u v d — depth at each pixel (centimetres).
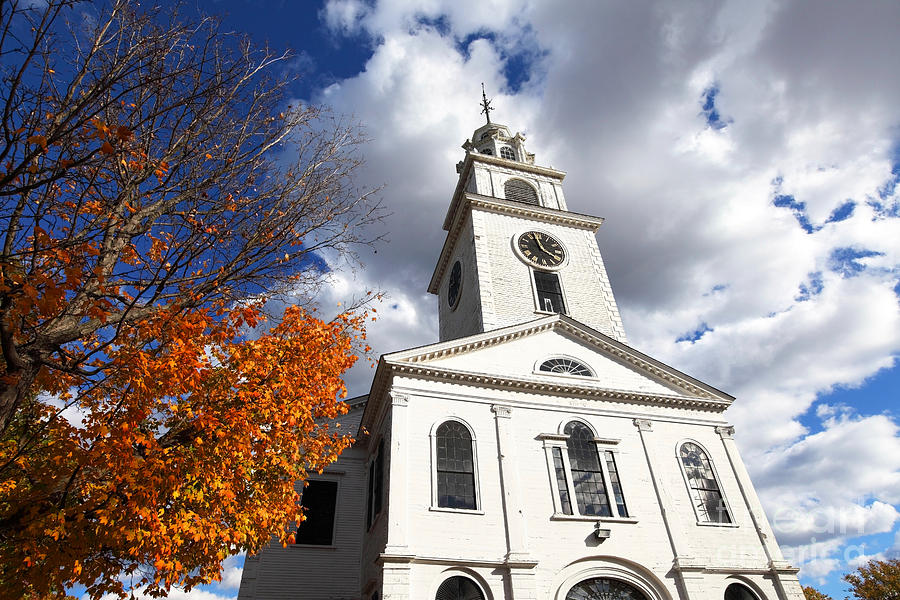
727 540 1939
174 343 938
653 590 1783
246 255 919
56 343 799
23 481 927
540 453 1959
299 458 1225
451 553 1661
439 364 2095
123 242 859
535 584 1658
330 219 1009
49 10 658
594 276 2969
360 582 2098
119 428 862
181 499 969
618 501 1941
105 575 978
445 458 1866
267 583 2042
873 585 3812
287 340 1181
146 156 860
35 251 728
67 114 761
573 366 2269
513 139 3753
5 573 873
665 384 2323
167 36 814
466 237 3073
